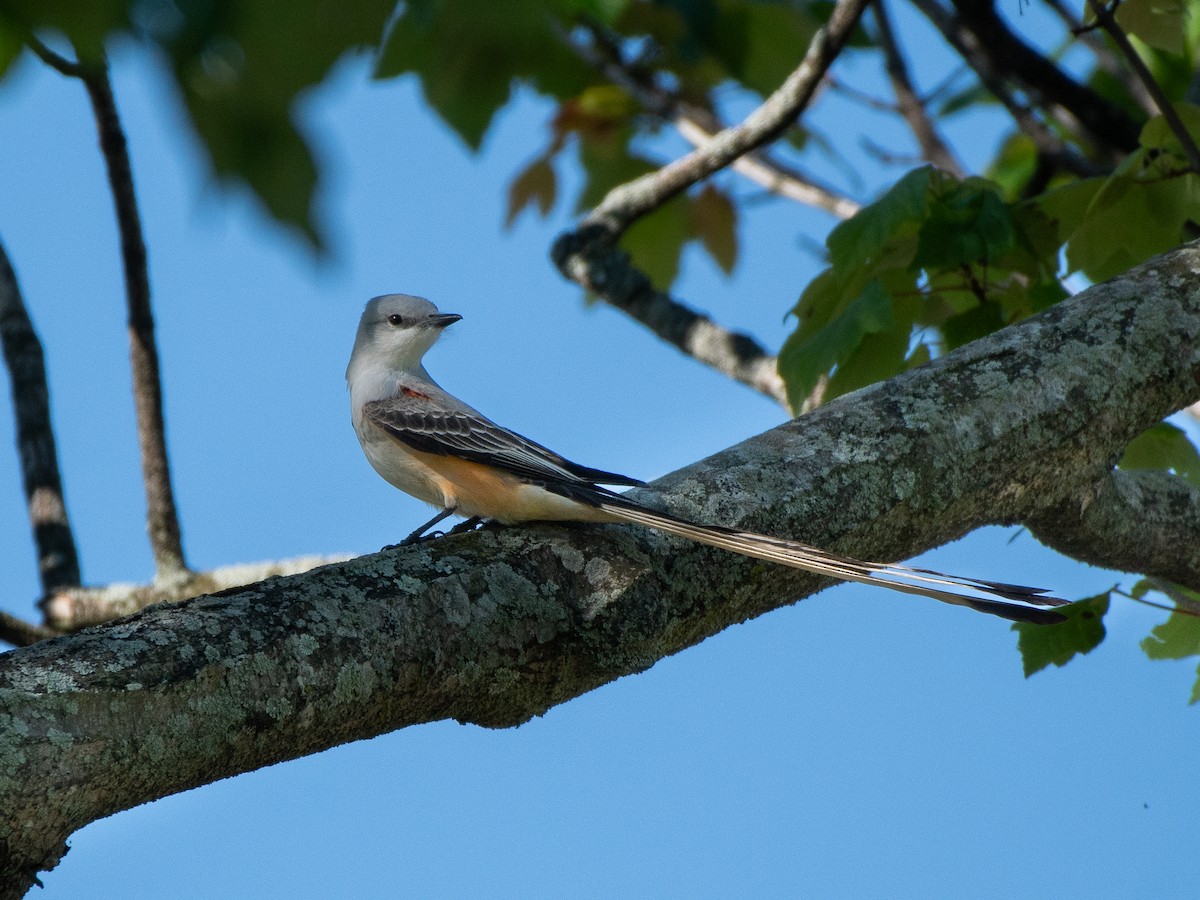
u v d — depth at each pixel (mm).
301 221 2748
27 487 12805
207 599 5770
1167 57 13156
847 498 7184
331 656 5723
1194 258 8195
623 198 12961
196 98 2732
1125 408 7660
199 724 5348
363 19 2787
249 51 2727
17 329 13211
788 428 7578
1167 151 9742
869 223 9305
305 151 2750
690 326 12773
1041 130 13109
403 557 6359
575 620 6535
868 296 9242
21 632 11398
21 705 5070
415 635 5996
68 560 12586
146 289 11812
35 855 5105
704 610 6906
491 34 3041
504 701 6410
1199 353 7824
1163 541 8641
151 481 11891
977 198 9438
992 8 11773
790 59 13062
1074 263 10117
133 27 2730
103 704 5180
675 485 7219
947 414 7395
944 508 7332
